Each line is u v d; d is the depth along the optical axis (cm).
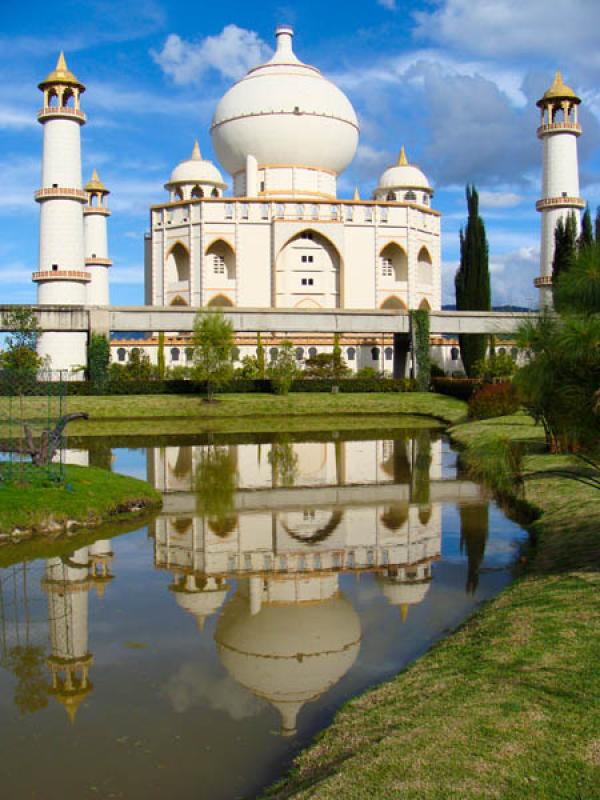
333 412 6391
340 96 9856
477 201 7762
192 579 1770
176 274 9656
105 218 10456
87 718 1108
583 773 802
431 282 10212
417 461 3606
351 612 1534
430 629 1436
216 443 4375
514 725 914
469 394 6688
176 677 1245
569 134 8606
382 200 10612
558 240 6150
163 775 955
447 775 816
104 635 1429
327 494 2783
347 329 7425
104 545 2066
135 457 3766
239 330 7188
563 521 2112
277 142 9512
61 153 7606
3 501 2247
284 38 10106
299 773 922
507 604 1448
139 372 7781
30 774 961
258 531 2225
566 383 1486
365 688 1187
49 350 7731
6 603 1609
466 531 2202
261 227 9231
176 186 10394
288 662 1295
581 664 1078
